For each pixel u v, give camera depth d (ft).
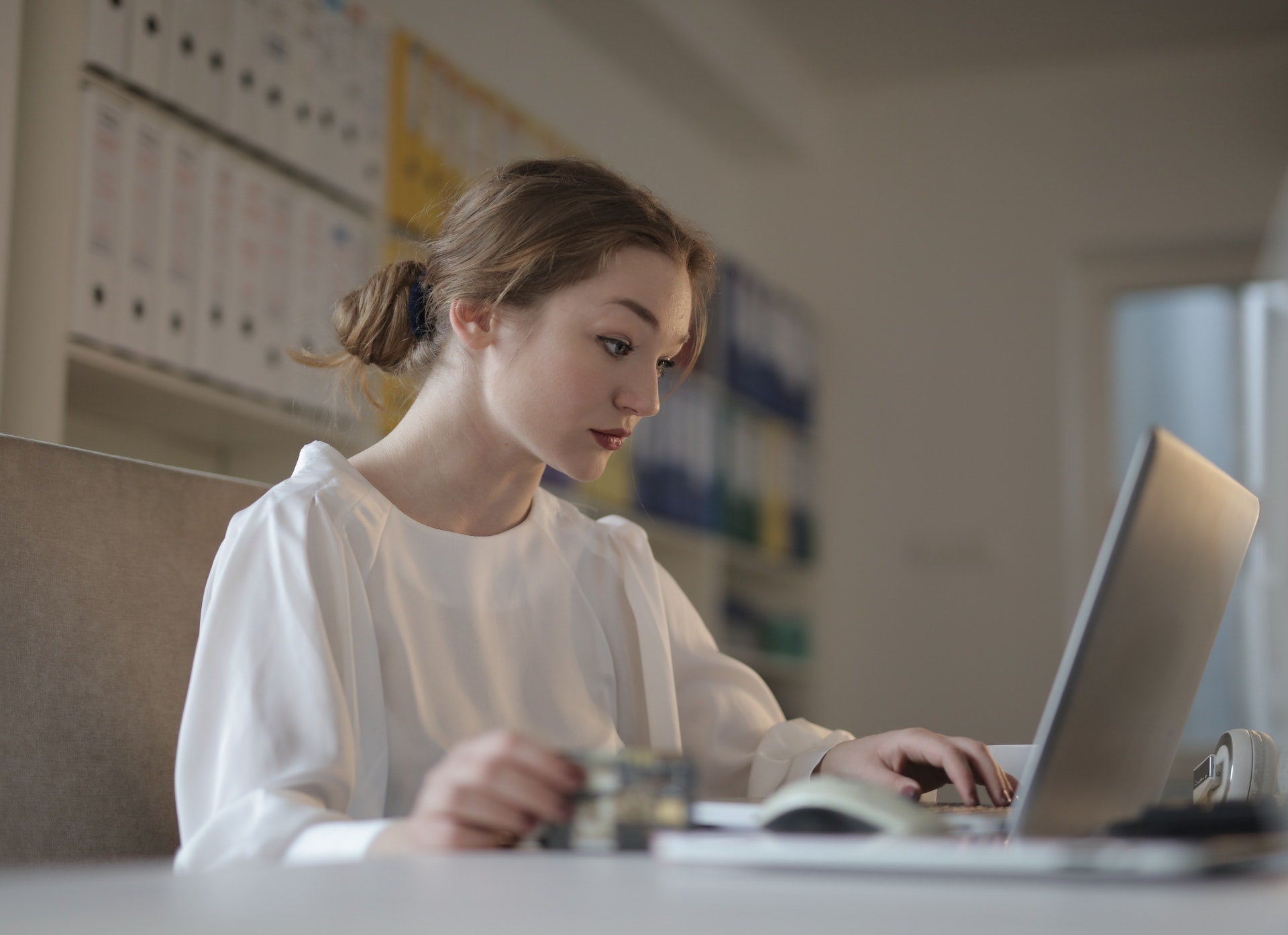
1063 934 1.06
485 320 3.95
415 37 9.41
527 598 4.11
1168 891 1.36
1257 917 1.15
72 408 7.54
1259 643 13.98
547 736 3.96
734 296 14.23
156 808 3.76
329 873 1.59
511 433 3.96
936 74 16.70
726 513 13.79
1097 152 16.21
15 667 3.53
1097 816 2.25
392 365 4.30
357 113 8.72
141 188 6.97
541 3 12.99
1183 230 15.78
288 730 2.98
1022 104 16.55
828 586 16.33
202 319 7.30
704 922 1.15
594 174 4.11
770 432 14.99
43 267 6.52
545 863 1.71
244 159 7.71
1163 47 15.80
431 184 9.49
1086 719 2.05
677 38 13.69
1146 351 16.02
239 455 8.63
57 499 3.74
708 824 2.32
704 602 13.30
